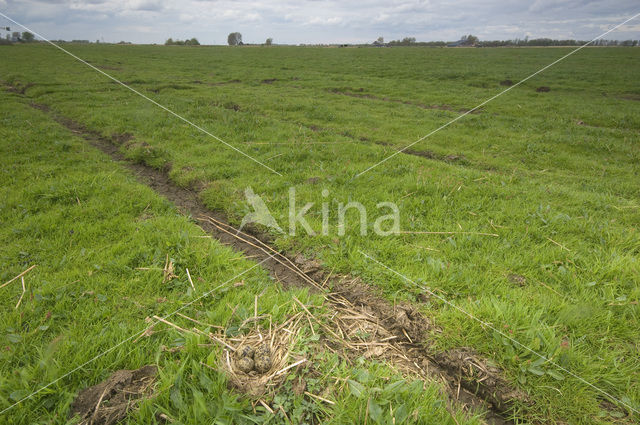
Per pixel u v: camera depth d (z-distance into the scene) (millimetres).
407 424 1975
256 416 2010
